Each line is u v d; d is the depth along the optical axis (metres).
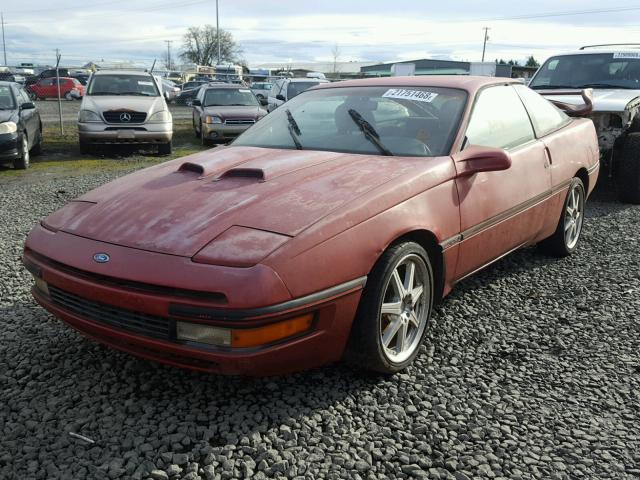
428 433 2.62
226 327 2.44
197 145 14.41
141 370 3.12
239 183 3.12
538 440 2.59
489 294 4.30
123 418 2.69
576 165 4.85
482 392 2.97
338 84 4.43
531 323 3.82
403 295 3.05
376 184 3.00
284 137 3.94
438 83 4.04
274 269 2.46
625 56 8.43
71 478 2.29
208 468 2.34
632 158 7.12
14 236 5.81
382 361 2.95
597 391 2.99
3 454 2.43
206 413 2.74
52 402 2.81
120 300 2.58
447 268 3.35
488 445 2.54
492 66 45.75
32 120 11.33
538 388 3.03
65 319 2.90
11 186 8.80
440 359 3.31
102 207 3.06
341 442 2.54
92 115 11.88
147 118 12.05
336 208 2.76
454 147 3.49
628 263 5.02
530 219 4.18
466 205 3.41
